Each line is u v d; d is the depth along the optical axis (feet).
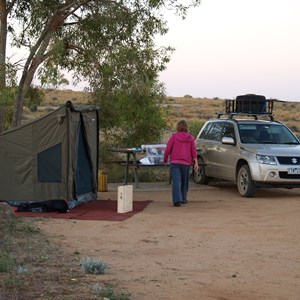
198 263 26.22
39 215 38.63
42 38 53.21
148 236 32.12
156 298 20.65
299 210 41.73
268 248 29.50
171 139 44.04
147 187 55.62
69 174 40.29
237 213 40.27
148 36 56.80
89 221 36.63
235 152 50.75
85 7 55.67
